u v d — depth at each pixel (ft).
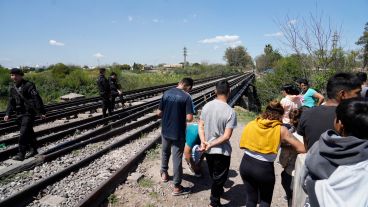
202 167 21.45
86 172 20.72
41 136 31.42
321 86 45.03
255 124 12.32
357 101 6.18
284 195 17.40
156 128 36.50
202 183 19.02
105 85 39.40
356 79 9.91
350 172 5.48
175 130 16.61
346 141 5.67
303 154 10.35
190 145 18.90
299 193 9.31
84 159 22.36
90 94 89.15
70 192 17.46
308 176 6.42
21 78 22.79
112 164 22.54
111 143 29.19
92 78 104.22
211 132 14.17
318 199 5.80
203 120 14.56
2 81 84.58
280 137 11.76
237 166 22.11
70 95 71.72
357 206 5.27
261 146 11.92
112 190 17.40
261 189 12.48
